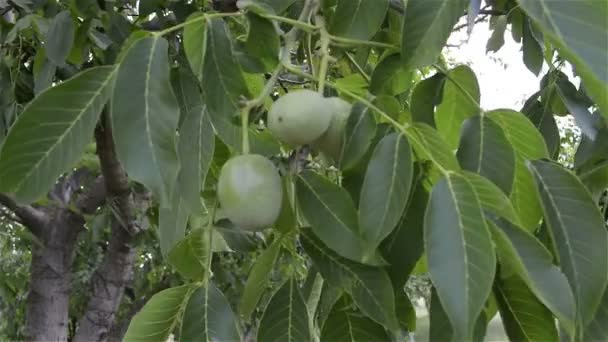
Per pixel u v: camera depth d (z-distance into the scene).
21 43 1.83
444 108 1.07
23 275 3.21
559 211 0.77
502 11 1.43
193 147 0.89
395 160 0.74
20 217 2.40
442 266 0.65
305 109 0.79
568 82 1.25
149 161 0.67
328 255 0.82
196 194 0.88
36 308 2.43
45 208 2.47
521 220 0.88
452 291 0.63
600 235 0.74
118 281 2.49
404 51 0.78
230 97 0.82
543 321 0.77
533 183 0.81
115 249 2.46
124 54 0.76
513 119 0.88
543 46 1.31
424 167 0.81
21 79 1.86
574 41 0.54
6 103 1.71
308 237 0.84
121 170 2.02
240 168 0.77
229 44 0.81
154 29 1.52
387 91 1.05
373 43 0.91
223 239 1.12
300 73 0.84
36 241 2.37
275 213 0.78
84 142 0.71
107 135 1.86
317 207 0.80
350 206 0.79
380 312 0.77
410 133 0.78
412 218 0.80
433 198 0.69
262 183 0.77
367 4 0.91
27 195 0.70
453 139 1.09
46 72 1.42
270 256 0.84
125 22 1.46
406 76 1.04
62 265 2.45
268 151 1.08
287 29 1.15
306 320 0.83
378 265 0.77
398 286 0.80
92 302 2.48
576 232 0.75
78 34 1.47
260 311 2.65
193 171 0.88
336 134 0.87
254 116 0.85
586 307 0.72
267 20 0.84
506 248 0.69
